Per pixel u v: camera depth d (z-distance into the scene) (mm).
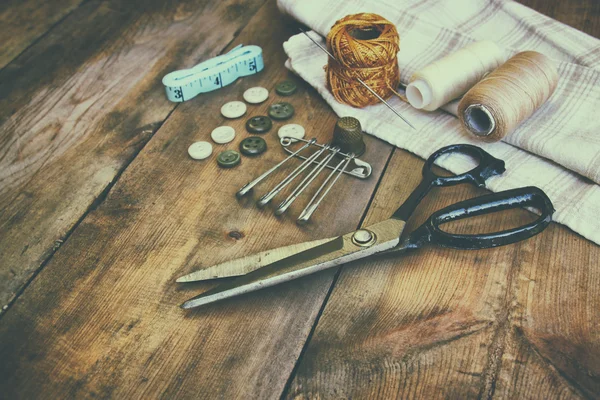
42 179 1164
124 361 854
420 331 877
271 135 1243
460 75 1206
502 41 1441
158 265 982
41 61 1499
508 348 853
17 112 1341
